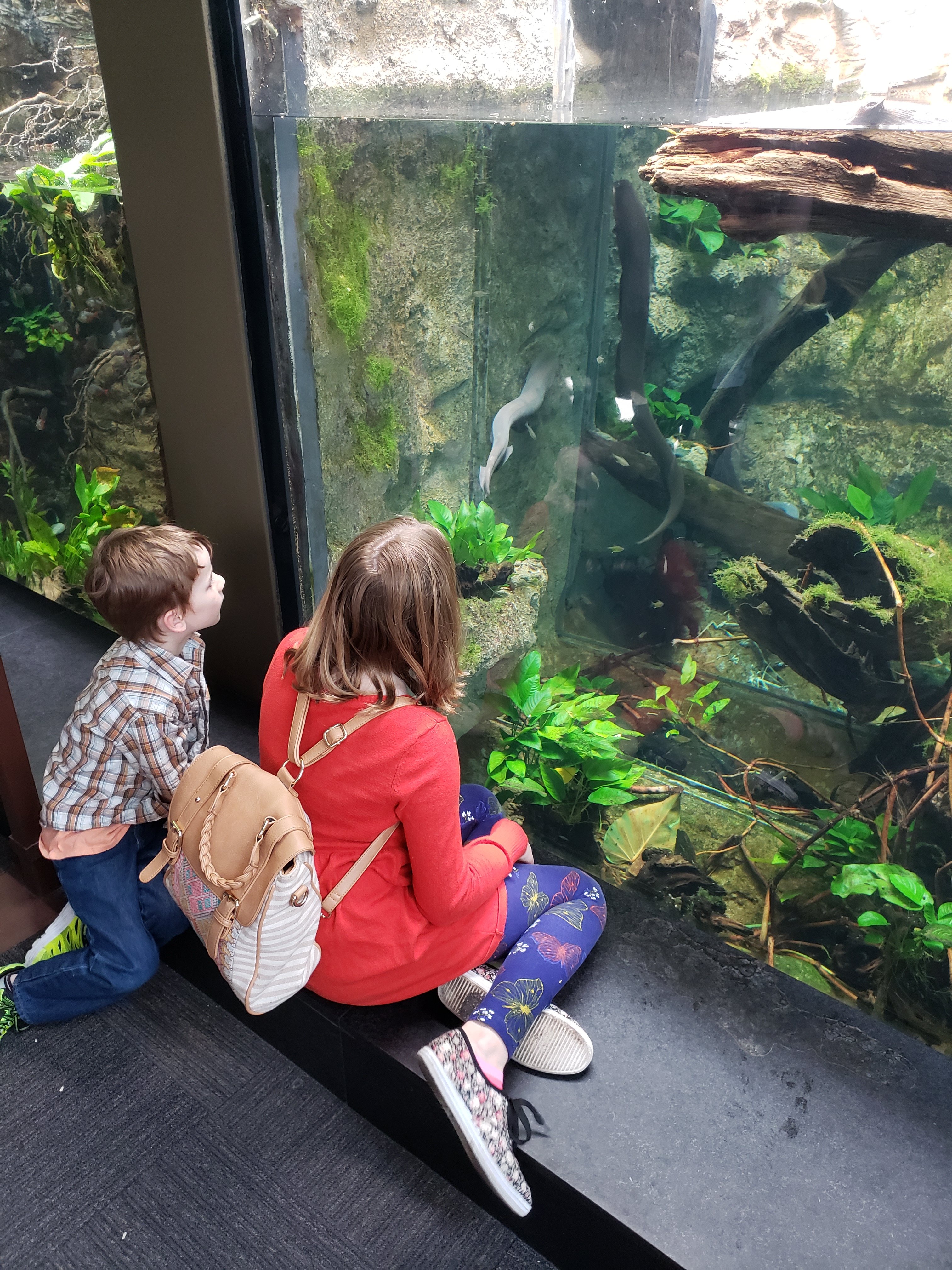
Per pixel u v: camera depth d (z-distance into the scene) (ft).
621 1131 4.79
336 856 4.52
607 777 8.06
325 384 7.55
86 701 4.99
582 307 8.04
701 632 7.70
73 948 6.05
